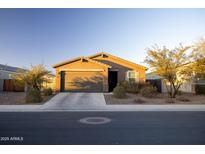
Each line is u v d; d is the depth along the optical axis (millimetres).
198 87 20656
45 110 11141
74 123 7492
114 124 7324
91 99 15195
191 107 12188
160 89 23078
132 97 16547
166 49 16438
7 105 12633
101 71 19891
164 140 5312
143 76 22188
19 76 17891
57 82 19516
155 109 11500
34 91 14047
